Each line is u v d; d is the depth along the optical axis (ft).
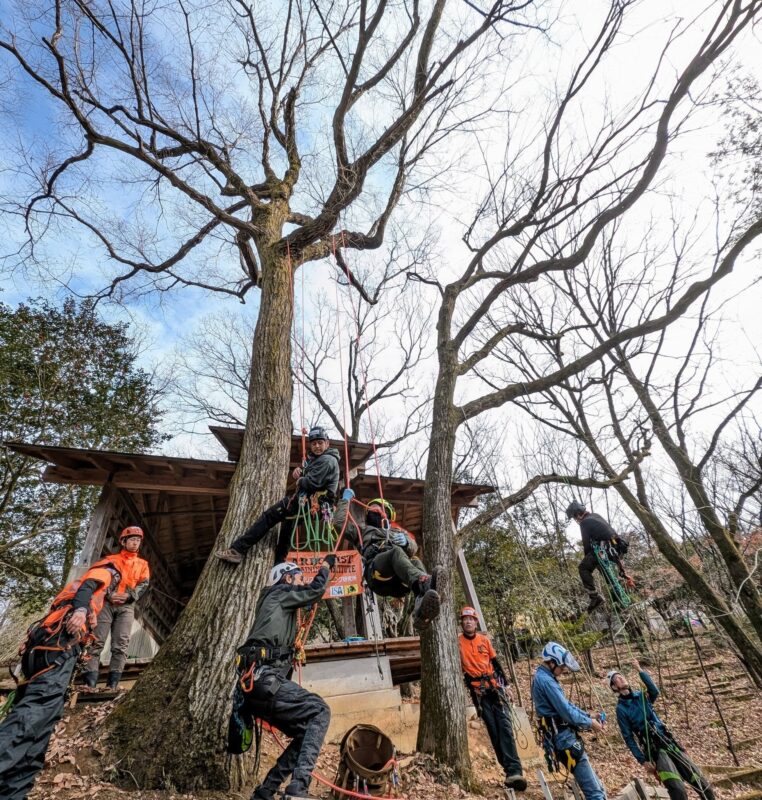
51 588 47.19
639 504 36.65
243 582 15.12
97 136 20.99
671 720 36.60
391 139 24.49
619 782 23.48
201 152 25.63
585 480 28.25
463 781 17.04
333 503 16.33
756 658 31.86
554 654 16.33
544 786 13.05
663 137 25.03
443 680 18.84
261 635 10.92
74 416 50.72
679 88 23.94
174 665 13.83
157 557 37.96
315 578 12.07
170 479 29.35
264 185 29.48
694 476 35.81
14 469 45.96
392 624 43.80
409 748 22.09
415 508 37.32
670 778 16.53
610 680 18.79
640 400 40.29
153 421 56.75
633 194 26.61
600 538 22.48
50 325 52.08
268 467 18.01
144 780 11.91
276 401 19.75
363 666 24.99
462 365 28.32
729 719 35.78
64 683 10.85
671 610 47.16
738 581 33.27
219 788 12.30
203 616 14.57
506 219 31.99
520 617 37.73
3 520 45.19
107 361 54.95
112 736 12.84
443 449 24.79
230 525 16.58
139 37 22.41
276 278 23.30
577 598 40.93
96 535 26.86
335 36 30.83
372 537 13.48
